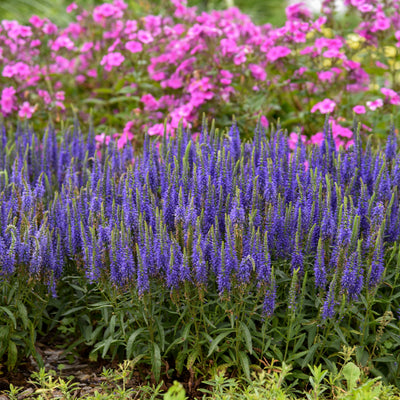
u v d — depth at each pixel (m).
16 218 4.79
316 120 8.52
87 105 9.97
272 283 4.29
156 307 4.75
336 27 9.02
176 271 4.31
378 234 4.36
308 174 5.13
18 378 4.92
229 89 8.11
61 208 5.18
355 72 8.39
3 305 4.80
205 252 4.35
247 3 16.31
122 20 9.84
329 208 4.56
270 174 4.85
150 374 4.92
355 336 4.73
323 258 4.41
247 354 4.80
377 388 4.03
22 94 9.11
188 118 7.86
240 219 4.53
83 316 5.42
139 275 4.32
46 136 6.48
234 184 4.97
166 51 9.30
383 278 4.49
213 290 4.76
